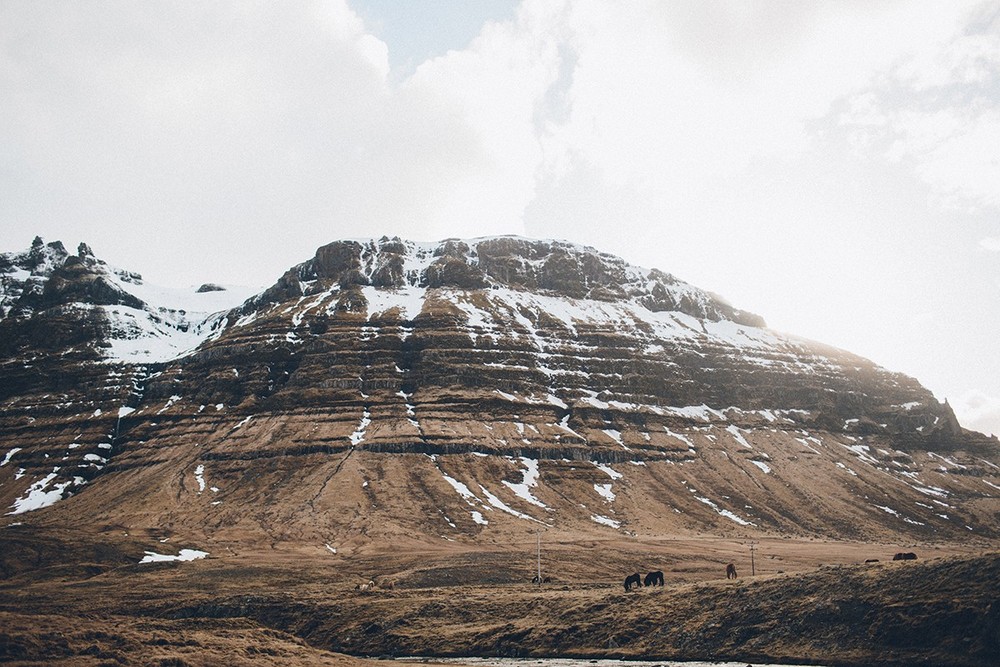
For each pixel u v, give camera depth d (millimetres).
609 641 109062
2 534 183750
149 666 90625
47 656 92562
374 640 122812
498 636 116125
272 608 137375
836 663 93625
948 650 90000
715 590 113625
